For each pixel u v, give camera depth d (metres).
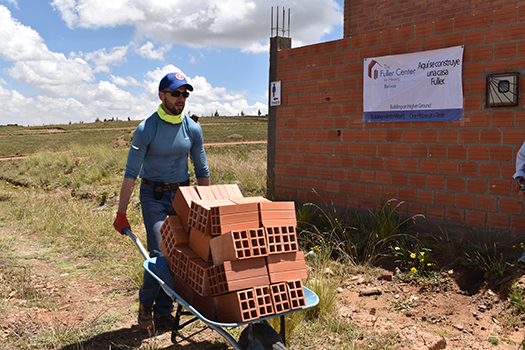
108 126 88.62
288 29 7.60
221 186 3.30
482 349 3.46
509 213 5.16
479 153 5.34
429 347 3.44
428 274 4.89
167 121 3.69
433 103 5.68
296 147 7.32
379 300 4.56
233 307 2.49
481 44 5.27
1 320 3.97
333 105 6.78
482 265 4.75
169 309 3.87
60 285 5.19
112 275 5.55
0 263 6.03
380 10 7.89
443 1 7.04
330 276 5.12
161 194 3.78
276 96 7.53
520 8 4.98
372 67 6.25
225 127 78.19
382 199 6.28
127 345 3.65
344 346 3.52
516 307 4.03
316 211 7.08
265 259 2.61
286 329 3.67
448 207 5.63
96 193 10.92
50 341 3.65
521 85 5.00
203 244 2.80
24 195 11.58
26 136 63.28
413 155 5.91
